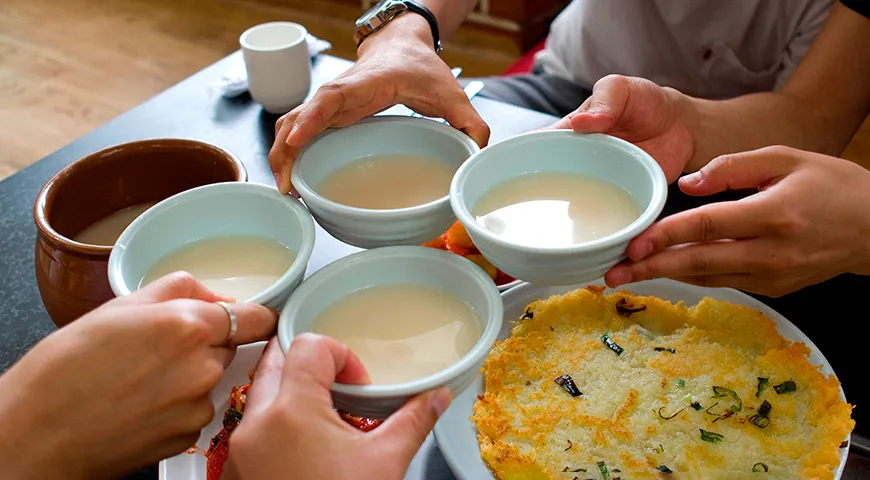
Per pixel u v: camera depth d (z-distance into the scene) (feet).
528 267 1.89
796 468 2.03
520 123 3.32
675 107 2.86
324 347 1.75
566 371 2.29
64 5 9.09
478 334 1.91
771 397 2.17
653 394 2.22
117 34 8.46
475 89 3.51
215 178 2.58
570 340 2.36
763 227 2.12
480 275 1.93
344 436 1.73
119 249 2.01
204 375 1.83
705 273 2.18
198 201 2.11
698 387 2.22
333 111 2.27
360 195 2.20
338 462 1.70
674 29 3.81
